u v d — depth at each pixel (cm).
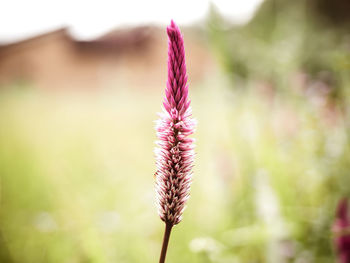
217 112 378
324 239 275
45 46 2347
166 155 107
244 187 357
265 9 582
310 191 337
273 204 296
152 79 1969
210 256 237
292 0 569
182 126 107
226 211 371
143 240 307
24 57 2344
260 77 463
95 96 1234
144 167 530
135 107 892
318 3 1018
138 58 2138
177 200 106
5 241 319
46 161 551
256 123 377
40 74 2308
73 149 627
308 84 433
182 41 110
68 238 313
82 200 356
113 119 823
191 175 108
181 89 110
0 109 888
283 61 444
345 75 355
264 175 328
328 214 284
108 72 892
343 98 364
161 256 108
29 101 1048
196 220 365
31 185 446
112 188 431
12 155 559
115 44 2273
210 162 437
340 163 334
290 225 287
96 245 255
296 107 421
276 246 280
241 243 297
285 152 399
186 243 311
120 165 538
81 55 2317
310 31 827
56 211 361
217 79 351
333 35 900
